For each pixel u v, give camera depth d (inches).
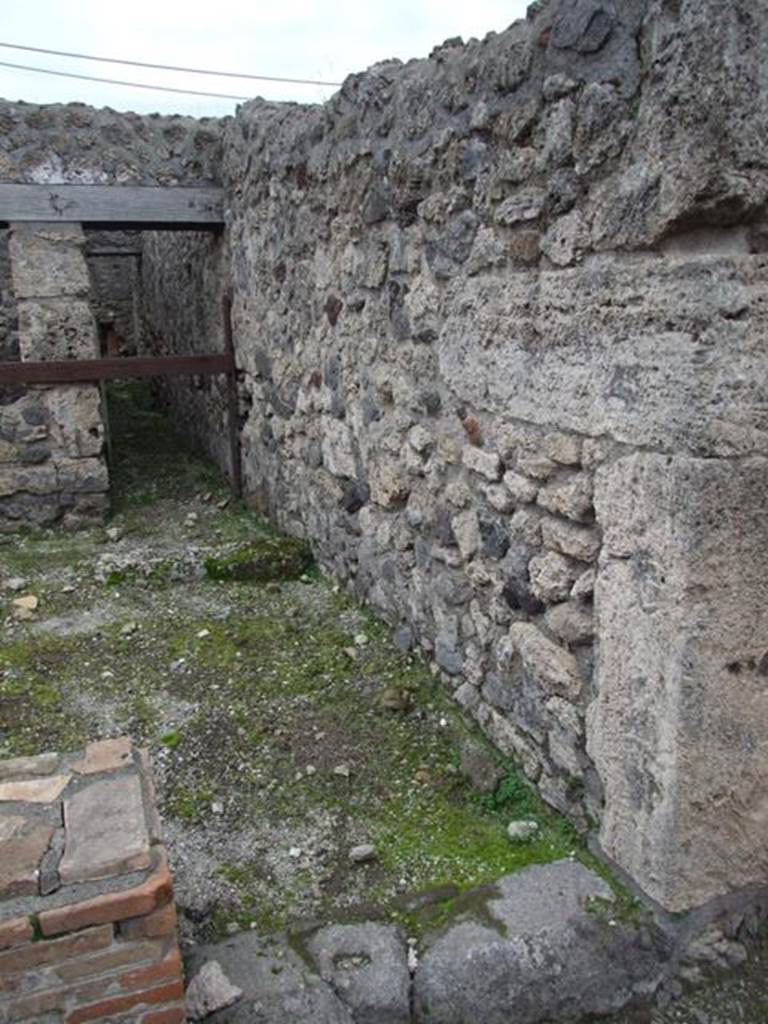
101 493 205.6
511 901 85.2
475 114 95.7
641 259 74.6
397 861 93.4
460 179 101.6
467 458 109.7
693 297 69.6
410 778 108.0
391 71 122.6
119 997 66.3
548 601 95.3
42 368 194.7
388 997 76.3
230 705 125.8
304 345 165.9
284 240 168.6
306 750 114.4
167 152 204.1
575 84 78.8
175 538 196.7
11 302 208.4
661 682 78.0
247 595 164.6
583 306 82.1
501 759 108.7
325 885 90.2
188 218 207.2
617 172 75.8
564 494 88.6
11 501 201.9
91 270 350.9
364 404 141.3
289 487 186.4
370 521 145.9
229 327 212.2
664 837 80.2
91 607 160.7
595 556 86.7
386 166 120.4
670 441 73.1
